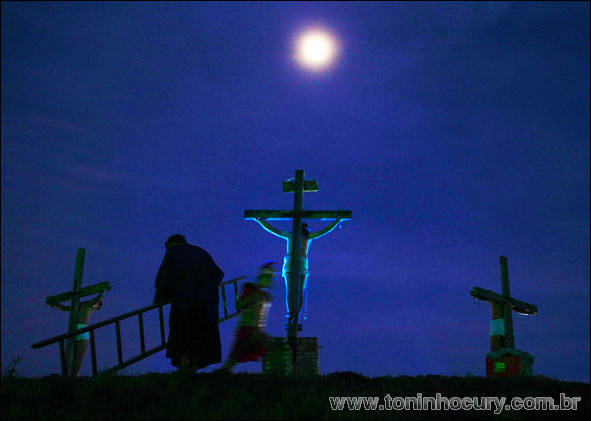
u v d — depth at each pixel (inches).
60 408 264.2
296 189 495.5
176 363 315.3
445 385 329.1
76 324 422.9
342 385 313.6
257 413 264.8
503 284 455.8
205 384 293.0
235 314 354.0
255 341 347.3
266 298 358.0
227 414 258.4
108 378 286.0
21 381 297.6
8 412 256.8
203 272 316.2
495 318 449.1
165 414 259.0
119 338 309.1
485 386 331.6
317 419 262.4
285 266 466.0
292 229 481.7
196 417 254.1
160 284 314.3
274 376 319.3
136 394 275.9
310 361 398.6
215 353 307.9
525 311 453.1
